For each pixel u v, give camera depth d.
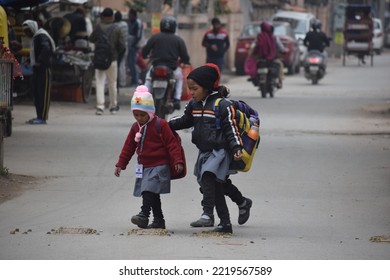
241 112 18.98
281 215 21.67
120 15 55.84
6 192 23.92
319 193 24.61
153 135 19.23
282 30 86.00
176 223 20.59
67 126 38.78
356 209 22.48
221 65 64.19
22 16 44.12
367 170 28.56
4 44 28.80
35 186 24.92
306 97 58.88
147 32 66.75
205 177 18.95
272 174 27.52
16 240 18.48
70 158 29.88
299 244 18.45
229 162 18.91
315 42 72.44
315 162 30.05
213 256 17.23
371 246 18.34
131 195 23.95
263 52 57.25
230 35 91.69
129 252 17.47
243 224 20.55
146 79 37.72
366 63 109.44
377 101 56.12
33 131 36.72
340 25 133.25
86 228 19.56
